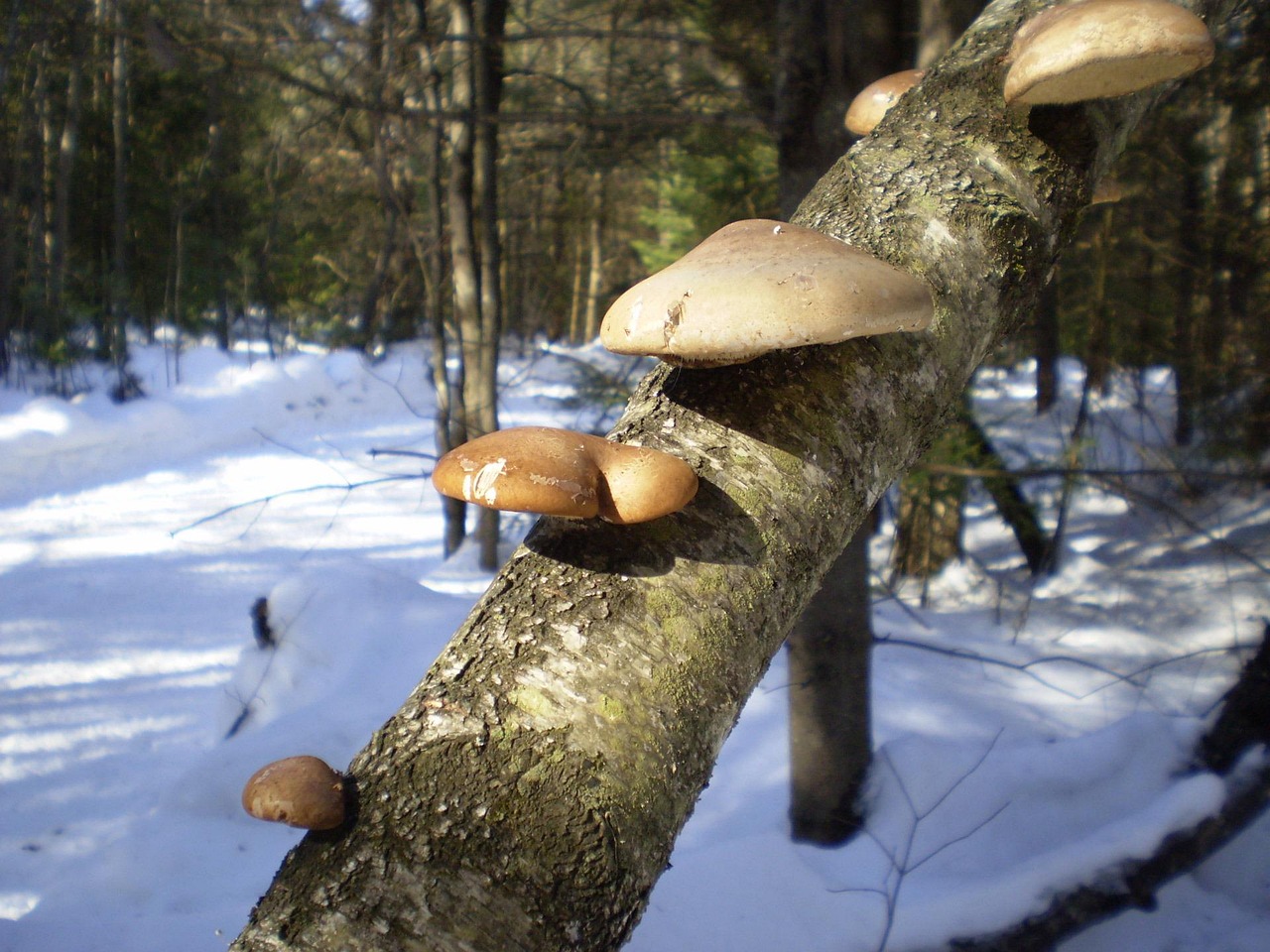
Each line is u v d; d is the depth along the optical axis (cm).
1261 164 783
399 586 620
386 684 507
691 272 114
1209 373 708
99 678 690
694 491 108
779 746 464
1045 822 365
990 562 888
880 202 136
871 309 107
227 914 344
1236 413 686
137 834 395
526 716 99
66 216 1836
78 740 591
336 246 1955
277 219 1861
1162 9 128
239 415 1636
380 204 1164
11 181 1834
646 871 97
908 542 825
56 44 1021
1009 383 980
